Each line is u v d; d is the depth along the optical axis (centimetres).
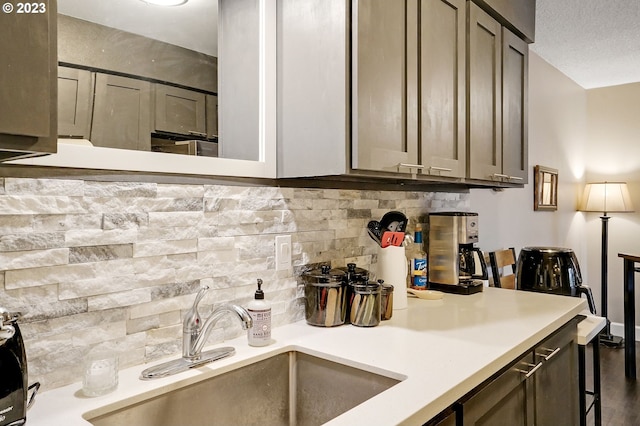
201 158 134
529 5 237
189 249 131
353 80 134
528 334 146
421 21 160
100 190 113
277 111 153
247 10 153
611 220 511
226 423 121
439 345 135
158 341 124
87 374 103
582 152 518
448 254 218
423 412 95
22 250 100
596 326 213
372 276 194
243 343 138
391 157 146
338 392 126
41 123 68
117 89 121
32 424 90
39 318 103
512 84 223
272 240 154
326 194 174
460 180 185
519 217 384
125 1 123
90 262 111
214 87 145
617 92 506
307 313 158
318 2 141
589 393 228
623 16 328
